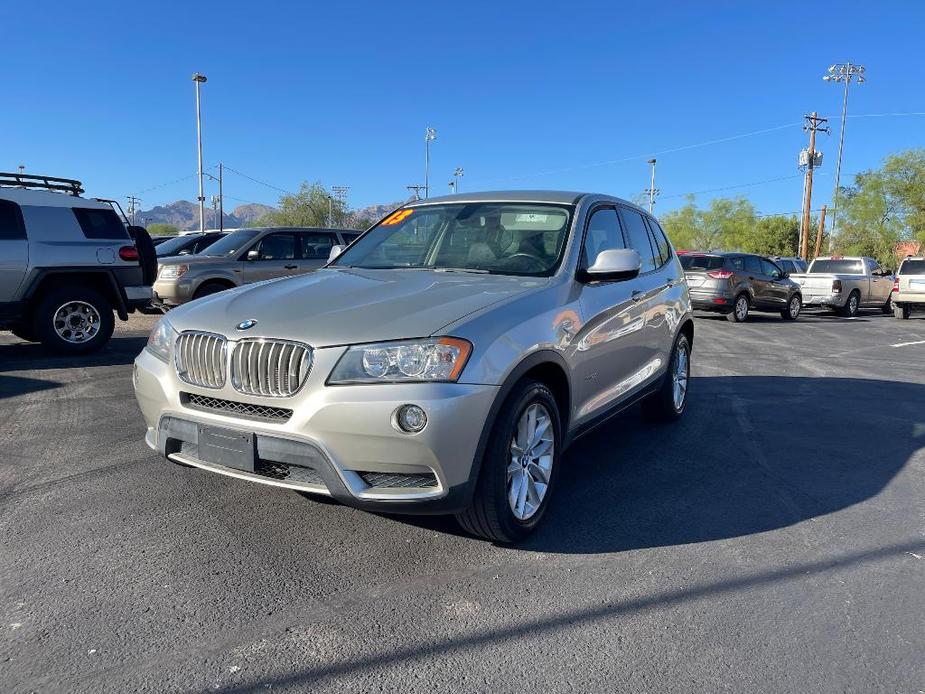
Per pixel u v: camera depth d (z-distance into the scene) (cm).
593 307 408
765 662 255
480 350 309
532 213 452
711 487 443
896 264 4581
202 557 324
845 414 664
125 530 350
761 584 314
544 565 327
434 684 237
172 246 1497
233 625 269
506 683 239
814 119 4150
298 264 1205
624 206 527
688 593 304
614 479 453
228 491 404
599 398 433
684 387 623
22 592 289
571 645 262
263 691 231
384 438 292
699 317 1833
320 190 6681
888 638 272
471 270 420
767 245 6738
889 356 1115
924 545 362
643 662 253
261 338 312
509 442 325
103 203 871
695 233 7269
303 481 311
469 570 320
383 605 287
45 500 387
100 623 268
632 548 349
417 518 374
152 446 358
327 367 299
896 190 4500
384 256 464
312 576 310
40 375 732
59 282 843
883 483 461
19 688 229
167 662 245
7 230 790
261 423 310
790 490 442
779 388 791
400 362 296
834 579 321
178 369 338
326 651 254
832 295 2033
